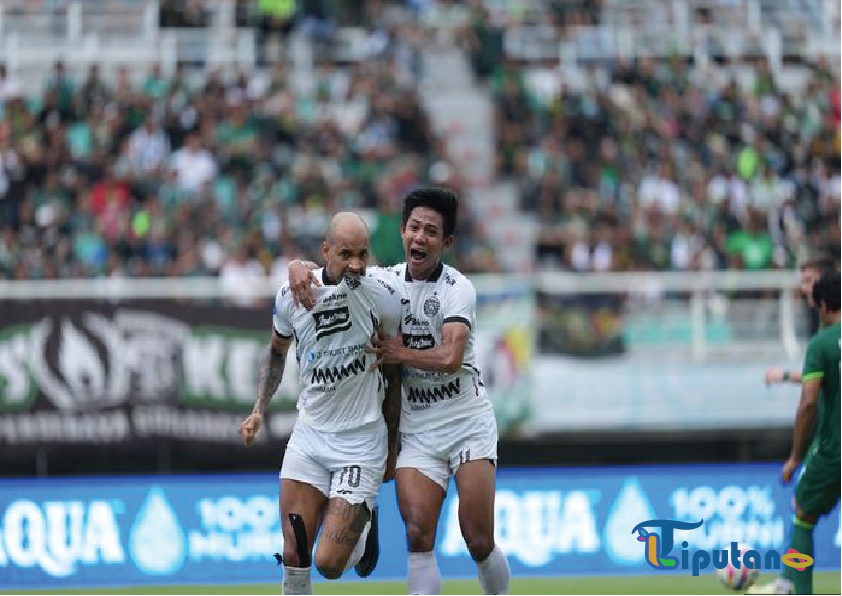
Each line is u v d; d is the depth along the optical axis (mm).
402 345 22625
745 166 61188
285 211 55281
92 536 38500
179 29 69125
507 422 42844
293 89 64875
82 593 36000
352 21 69250
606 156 60906
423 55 68000
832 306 27719
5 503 38219
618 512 40031
